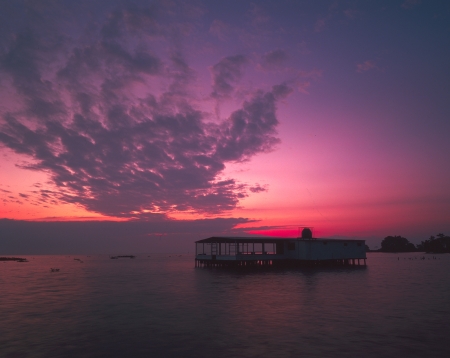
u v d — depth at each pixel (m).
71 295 31.03
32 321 20.16
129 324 19.23
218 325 18.83
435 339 16.08
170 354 14.25
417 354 14.10
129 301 27.16
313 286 35.75
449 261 107.12
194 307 24.20
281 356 13.91
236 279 43.91
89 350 14.82
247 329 17.94
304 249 67.25
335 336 16.58
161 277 50.59
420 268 68.88
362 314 21.42
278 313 21.84
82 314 22.08
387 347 14.96
